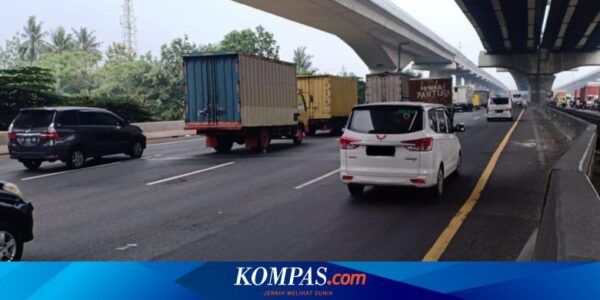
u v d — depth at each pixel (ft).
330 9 152.05
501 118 131.75
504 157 49.78
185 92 59.36
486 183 35.24
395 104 29.78
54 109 48.06
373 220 25.26
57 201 32.37
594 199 14.96
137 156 58.03
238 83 57.11
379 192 32.81
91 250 21.16
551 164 44.47
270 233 23.25
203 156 58.23
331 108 88.99
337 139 80.84
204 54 58.03
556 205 14.38
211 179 40.37
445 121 34.17
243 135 60.70
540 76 295.07
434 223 24.40
